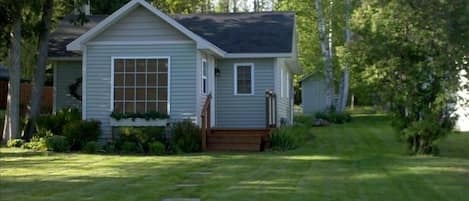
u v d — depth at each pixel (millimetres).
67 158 15797
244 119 21844
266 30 22984
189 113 18609
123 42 18906
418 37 15711
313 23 36844
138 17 18875
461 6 15406
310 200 9234
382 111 17562
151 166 13945
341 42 34406
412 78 16125
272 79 21750
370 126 29562
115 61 18969
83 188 10367
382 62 16234
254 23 23734
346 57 16766
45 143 17797
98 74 19016
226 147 18703
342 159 15578
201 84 19000
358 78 16938
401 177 12039
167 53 18734
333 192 10055
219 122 21953
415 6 15594
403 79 16281
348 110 45781
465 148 18469
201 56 18984
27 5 18797
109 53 18969
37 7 19125
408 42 15930
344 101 35500
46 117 19781
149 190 10180
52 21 23734
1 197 9375
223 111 21969
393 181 11469
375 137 22906
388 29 16047
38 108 20266
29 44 24422
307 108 45094
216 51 19328
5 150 17641
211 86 20578
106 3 27812
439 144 19547
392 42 16062
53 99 24625
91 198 9312
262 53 21250
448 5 15430
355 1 32031
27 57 25641
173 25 18391
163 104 18719
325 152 17625
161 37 18750
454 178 11938
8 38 19688
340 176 12133
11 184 10844
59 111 21344
